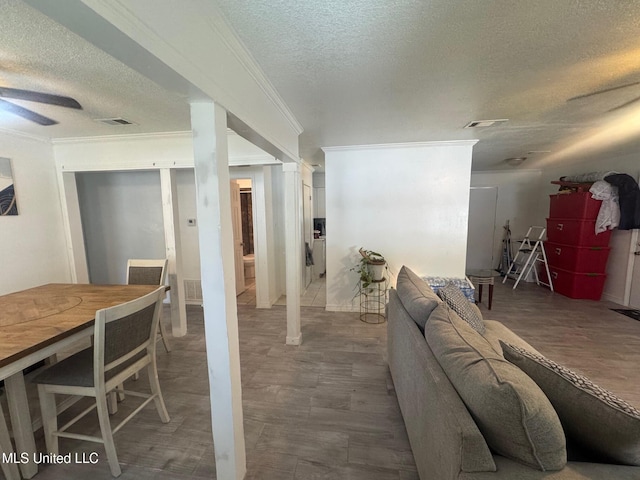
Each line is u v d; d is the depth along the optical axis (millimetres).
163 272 2895
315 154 4211
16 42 1260
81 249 3326
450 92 1960
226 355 1340
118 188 4086
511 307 3979
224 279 1287
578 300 4254
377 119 2545
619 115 2477
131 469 1550
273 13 1141
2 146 2682
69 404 2031
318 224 6410
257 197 3957
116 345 1557
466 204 3588
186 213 4168
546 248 5008
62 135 2879
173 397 2146
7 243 2740
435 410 1096
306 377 2369
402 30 1267
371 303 3859
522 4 1109
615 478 841
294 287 2881
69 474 1526
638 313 3682
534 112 2391
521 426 855
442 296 2303
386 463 1565
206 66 1102
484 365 1036
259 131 1683
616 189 3982
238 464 1442
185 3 963
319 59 1508
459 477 864
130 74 1583
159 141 2955
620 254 4043
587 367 2461
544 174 5570
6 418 1936
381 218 3748
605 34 1317
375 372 2438
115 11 695
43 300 2080
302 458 1602
